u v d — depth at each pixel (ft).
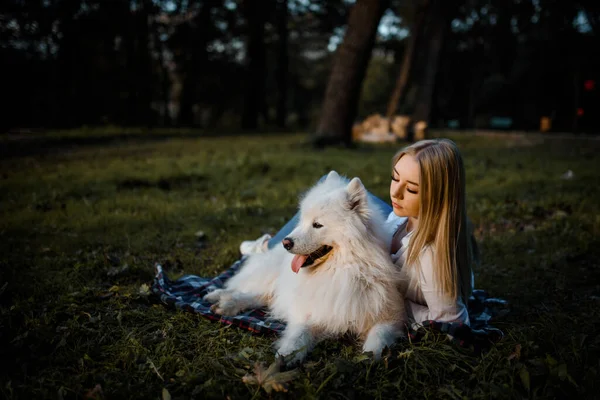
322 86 177.99
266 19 96.78
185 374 8.02
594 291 12.26
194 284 12.68
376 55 177.88
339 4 99.45
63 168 33.42
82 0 73.00
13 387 7.57
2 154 41.04
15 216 19.66
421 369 8.11
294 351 8.24
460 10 116.16
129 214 20.58
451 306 9.04
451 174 8.73
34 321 9.89
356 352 8.87
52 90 71.77
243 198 25.02
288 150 45.44
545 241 16.66
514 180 29.76
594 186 25.89
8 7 63.98
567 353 8.41
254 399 7.33
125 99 88.12
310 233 9.29
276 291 11.12
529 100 120.98
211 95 114.93
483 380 7.75
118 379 7.96
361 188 9.47
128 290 11.98
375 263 9.26
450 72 137.28
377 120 70.54
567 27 100.27
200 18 96.84
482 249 16.22
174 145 51.19
